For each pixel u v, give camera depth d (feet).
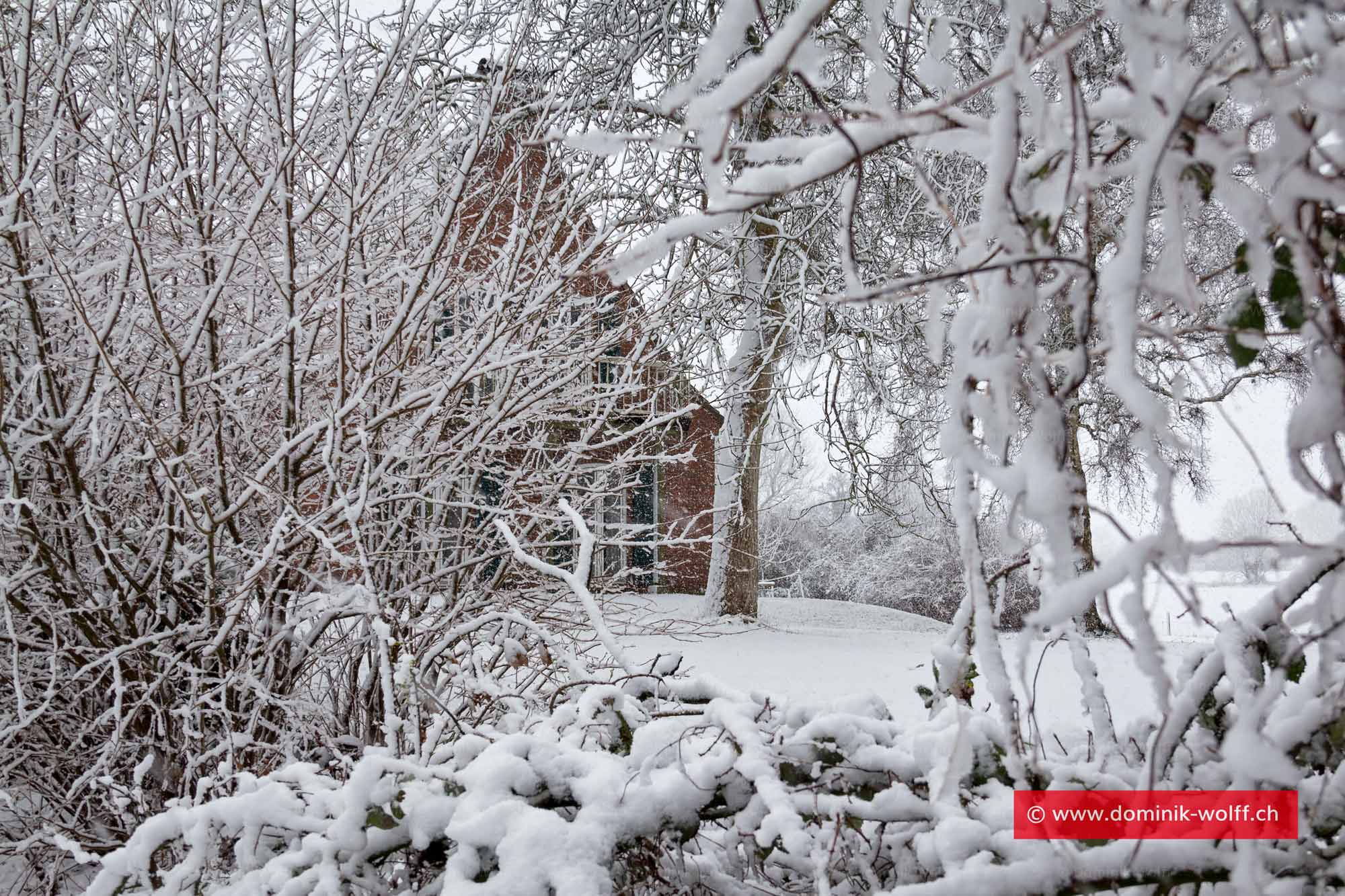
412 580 12.98
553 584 13.58
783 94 20.07
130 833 9.26
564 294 13.15
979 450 2.85
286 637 11.14
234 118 13.10
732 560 40.50
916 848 4.47
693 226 2.96
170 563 11.53
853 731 5.00
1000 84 2.70
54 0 11.48
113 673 10.83
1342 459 2.54
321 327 12.44
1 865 10.79
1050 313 3.22
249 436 12.05
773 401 31.53
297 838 5.49
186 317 12.09
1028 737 5.45
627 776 5.10
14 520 10.71
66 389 12.06
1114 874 3.85
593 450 14.66
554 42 20.01
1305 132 2.37
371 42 13.12
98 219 12.25
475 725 9.40
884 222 28.37
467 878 4.61
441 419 12.70
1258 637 3.91
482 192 13.87
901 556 63.62
